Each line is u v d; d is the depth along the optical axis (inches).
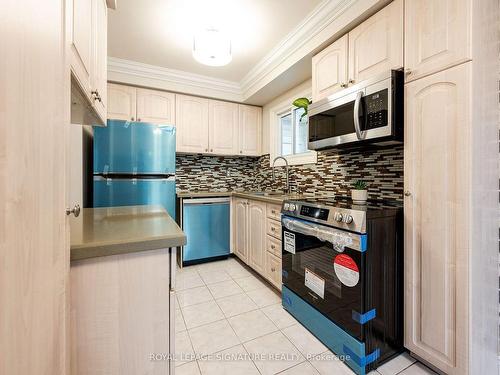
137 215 54.0
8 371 16.0
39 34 19.9
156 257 35.9
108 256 33.1
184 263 122.0
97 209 62.4
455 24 45.9
